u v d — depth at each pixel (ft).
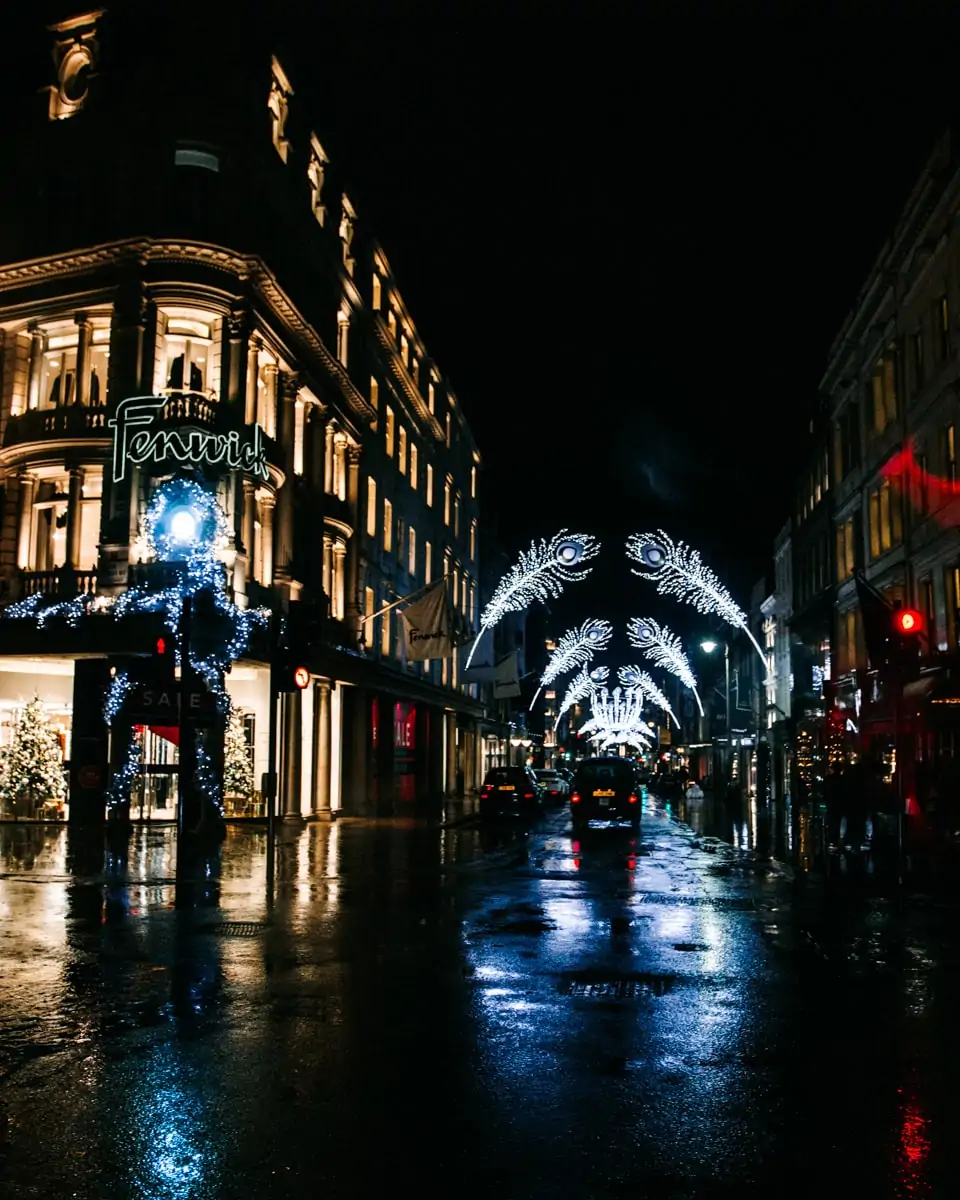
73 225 93.15
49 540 92.53
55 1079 20.24
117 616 84.12
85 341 92.38
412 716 158.30
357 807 121.70
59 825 87.71
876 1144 16.99
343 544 121.08
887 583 106.52
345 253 126.52
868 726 88.99
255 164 96.37
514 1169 15.87
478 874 57.47
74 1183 15.38
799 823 97.50
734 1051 22.36
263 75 100.78
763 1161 16.25
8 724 95.81
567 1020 24.94
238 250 91.04
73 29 97.19
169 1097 19.16
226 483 91.25
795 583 164.14
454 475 196.95
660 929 38.42
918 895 47.93
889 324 106.52
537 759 342.85
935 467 90.48
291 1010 25.79
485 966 31.35
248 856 67.46
